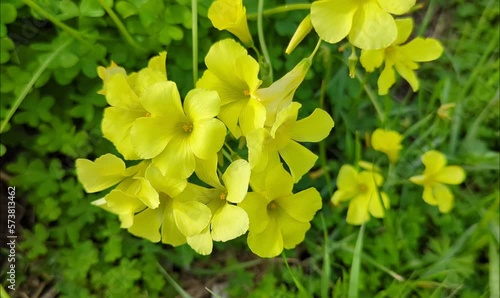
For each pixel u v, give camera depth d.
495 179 0.22
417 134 0.23
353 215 0.20
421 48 0.17
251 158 0.13
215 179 0.14
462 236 0.20
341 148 0.23
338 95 0.22
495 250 0.19
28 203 0.22
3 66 0.20
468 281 0.20
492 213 0.19
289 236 0.15
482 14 0.25
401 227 0.21
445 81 0.22
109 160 0.14
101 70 0.16
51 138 0.20
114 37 0.21
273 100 0.14
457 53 0.24
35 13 0.19
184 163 0.13
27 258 0.21
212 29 0.21
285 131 0.14
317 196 0.15
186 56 0.21
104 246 0.21
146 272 0.21
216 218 0.14
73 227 0.21
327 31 0.13
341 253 0.21
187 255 0.21
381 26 0.13
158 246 0.21
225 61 0.14
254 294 0.20
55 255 0.21
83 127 0.21
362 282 0.20
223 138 0.13
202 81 0.14
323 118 0.14
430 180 0.20
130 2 0.20
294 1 0.22
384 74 0.17
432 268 0.20
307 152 0.14
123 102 0.14
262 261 0.22
